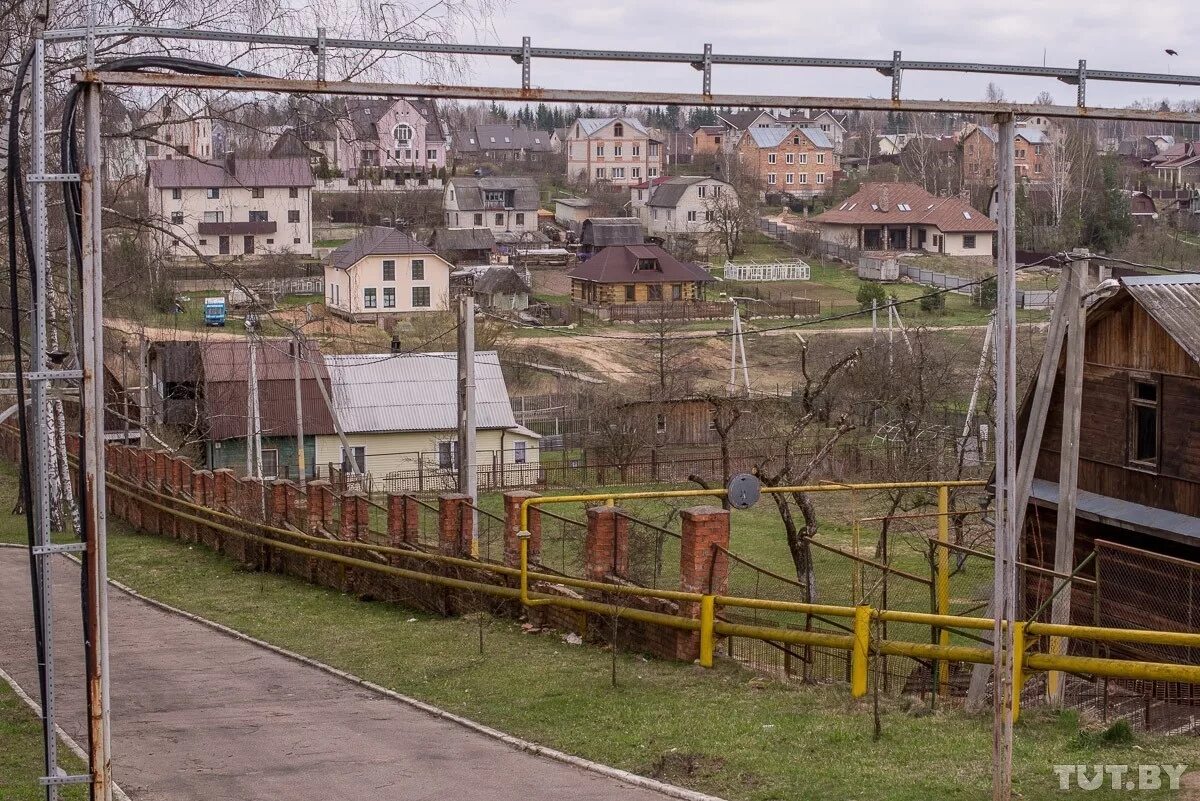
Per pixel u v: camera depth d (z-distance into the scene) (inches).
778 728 440.1
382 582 791.7
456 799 377.1
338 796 383.2
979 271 3223.4
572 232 4008.4
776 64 318.7
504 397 1829.5
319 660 611.8
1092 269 2155.5
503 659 591.5
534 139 5634.8
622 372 2313.0
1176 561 604.7
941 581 697.0
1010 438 337.7
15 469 1526.8
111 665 604.4
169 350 1715.1
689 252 3646.7
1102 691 589.3
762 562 1152.8
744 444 1742.1
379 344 2124.8
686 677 534.9
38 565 293.6
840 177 5034.5
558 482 1724.9
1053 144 3351.4
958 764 386.3
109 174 776.3
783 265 3378.4
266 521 957.8
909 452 1461.6
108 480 1323.8
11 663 605.0
